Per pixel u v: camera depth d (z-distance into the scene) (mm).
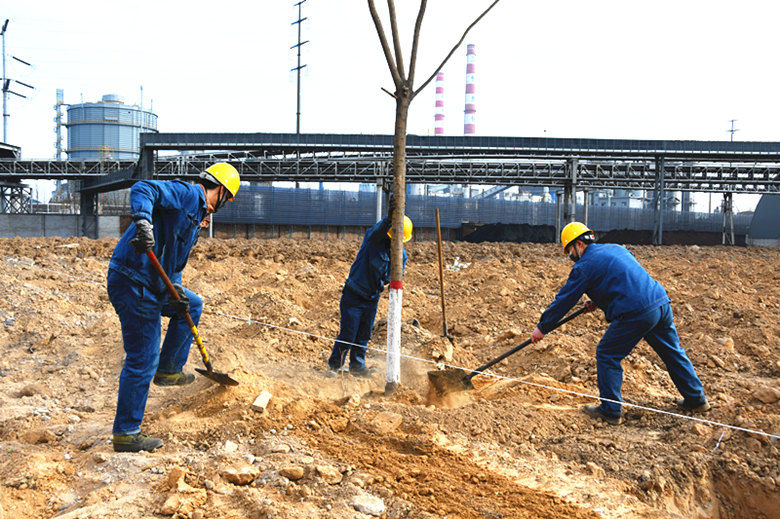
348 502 3371
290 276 12812
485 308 10180
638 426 5027
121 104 68000
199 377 5344
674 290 11016
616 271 5039
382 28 5465
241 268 14406
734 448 4426
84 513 3166
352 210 46312
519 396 5668
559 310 5324
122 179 36531
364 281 6359
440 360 6773
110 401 5312
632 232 51844
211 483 3488
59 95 79000
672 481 4020
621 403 5078
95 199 43031
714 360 6789
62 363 6324
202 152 38938
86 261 13289
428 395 5914
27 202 48156
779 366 6449
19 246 18016
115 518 3133
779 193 43688
